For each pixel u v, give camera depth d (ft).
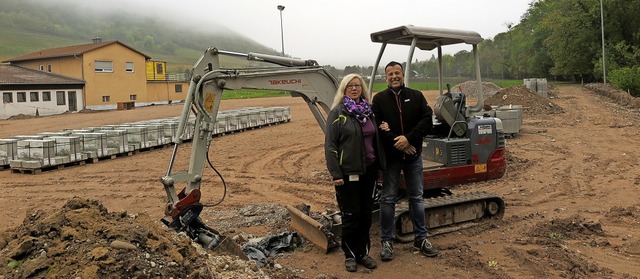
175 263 13.73
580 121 69.21
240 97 169.17
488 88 116.88
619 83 123.03
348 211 18.12
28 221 16.29
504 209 24.80
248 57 21.61
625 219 25.36
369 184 18.42
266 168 44.09
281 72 21.94
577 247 21.07
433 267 19.12
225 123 66.44
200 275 13.89
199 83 20.03
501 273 18.38
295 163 46.34
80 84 133.59
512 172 38.24
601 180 35.29
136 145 52.06
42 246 13.99
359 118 17.75
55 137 45.75
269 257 20.02
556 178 36.11
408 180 19.93
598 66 149.07
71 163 45.78
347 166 17.70
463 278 18.11
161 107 138.51
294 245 21.36
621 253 20.45
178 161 47.55
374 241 21.95
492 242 21.72
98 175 41.63
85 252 13.19
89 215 14.99
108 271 12.61
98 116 107.76
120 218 15.88
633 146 49.57
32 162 42.52
